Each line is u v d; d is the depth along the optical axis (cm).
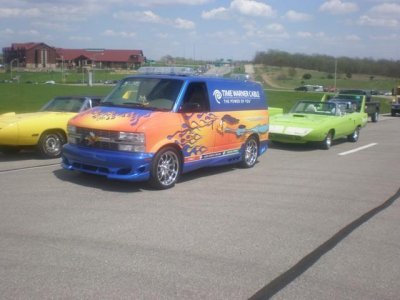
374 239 579
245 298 404
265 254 511
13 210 634
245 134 998
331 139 1462
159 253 498
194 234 565
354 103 1762
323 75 11150
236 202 727
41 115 1057
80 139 789
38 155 1061
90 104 1125
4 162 1001
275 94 5416
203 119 864
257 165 1086
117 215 628
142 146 744
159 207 677
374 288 436
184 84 838
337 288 433
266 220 639
